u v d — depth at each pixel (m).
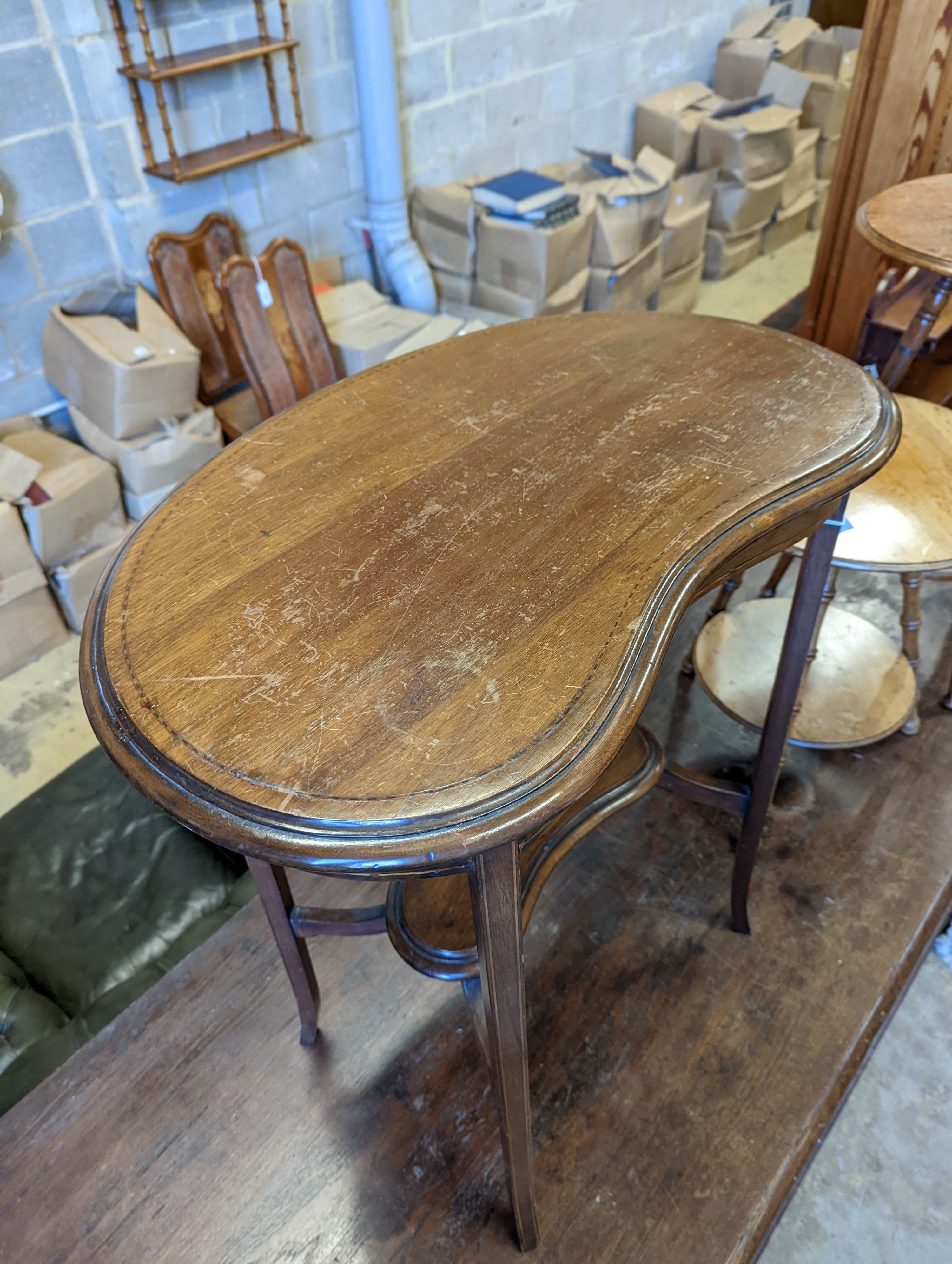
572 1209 1.12
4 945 1.61
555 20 3.32
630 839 1.58
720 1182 1.14
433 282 3.21
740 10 4.19
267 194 2.81
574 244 3.06
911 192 1.85
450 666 0.73
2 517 2.16
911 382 2.36
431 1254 1.09
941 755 1.69
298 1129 1.22
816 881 1.50
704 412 1.03
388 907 1.08
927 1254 1.25
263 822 0.63
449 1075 1.26
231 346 2.80
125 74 2.23
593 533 0.85
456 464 0.98
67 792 1.86
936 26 2.16
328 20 2.69
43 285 2.45
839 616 1.87
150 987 1.46
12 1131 1.23
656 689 1.87
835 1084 1.24
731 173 3.80
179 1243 1.12
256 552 0.87
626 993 1.35
